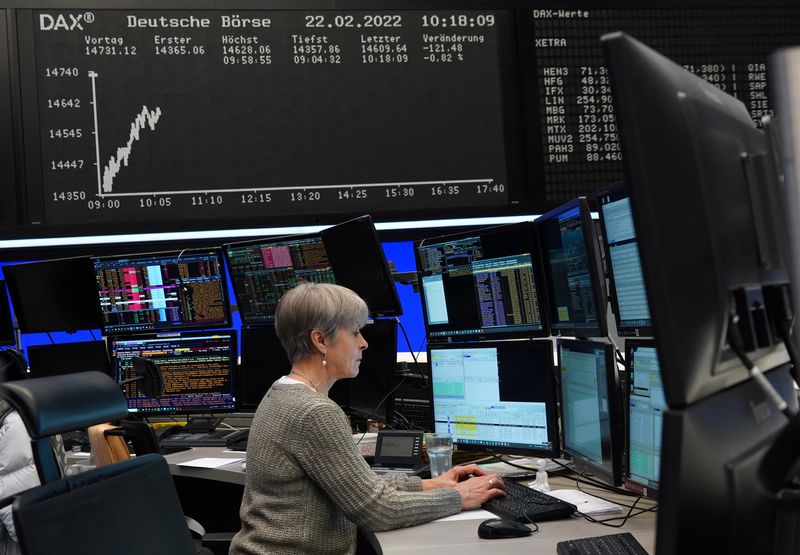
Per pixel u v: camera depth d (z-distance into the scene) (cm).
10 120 357
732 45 388
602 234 187
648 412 163
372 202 371
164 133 362
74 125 359
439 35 376
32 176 358
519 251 223
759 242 71
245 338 314
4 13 357
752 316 70
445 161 375
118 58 361
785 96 63
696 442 60
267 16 367
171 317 321
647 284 59
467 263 239
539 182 378
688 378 60
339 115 370
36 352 330
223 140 364
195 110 363
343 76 371
